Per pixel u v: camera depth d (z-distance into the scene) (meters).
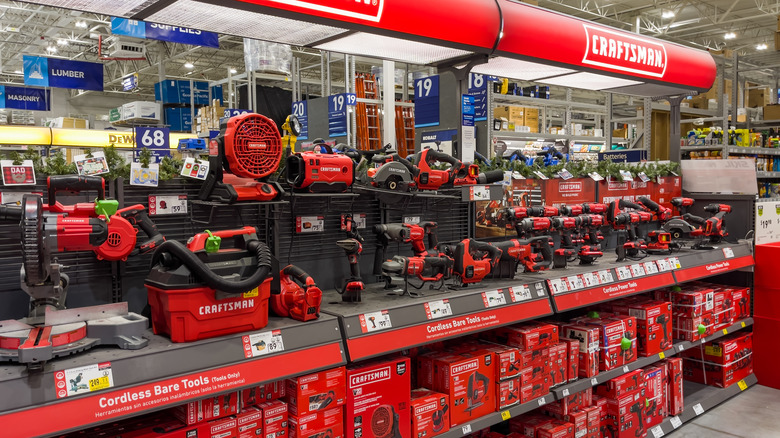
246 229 1.91
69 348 1.50
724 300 4.04
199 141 4.90
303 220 2.45
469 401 2.44
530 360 2.69
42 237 1.50
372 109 7.56
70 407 1.39
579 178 3.80
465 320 2.32
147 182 2.04
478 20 2.59
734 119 6.31
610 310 3.51
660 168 4.49
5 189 1.84
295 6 2.01
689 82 4.01
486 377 2.51
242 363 1.70
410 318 2.16
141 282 2.09
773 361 4.24
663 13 13.54
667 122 6.60
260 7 1.94
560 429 2.82
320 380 1.93
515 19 2.76
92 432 1.71
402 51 2.81
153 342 1.67
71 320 1.63
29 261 1.48
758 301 4.31
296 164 2.23
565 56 3.06
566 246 3.22
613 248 4.16
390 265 2.36
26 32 14.73
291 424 1.92
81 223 1.60
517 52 2.83
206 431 1.75
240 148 1.96
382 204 2.74
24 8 12.06
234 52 16.41
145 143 6.36
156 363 1.56
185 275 1.67
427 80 5.54
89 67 10.74
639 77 3.58
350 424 2.03
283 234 2.41
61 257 1.91
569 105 8.21
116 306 1.74
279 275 1.92
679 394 3.62
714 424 3.63
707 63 4.12
